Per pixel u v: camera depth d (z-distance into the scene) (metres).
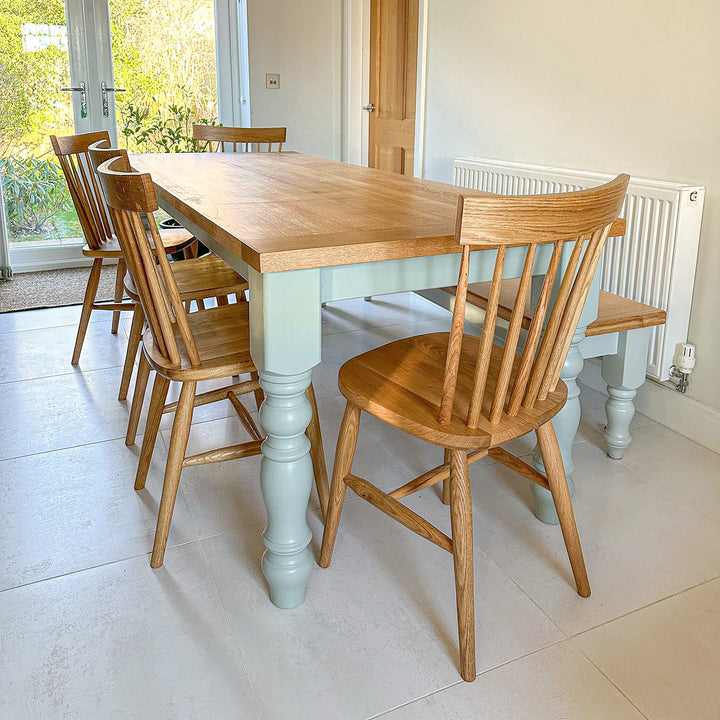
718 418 2.19
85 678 1.34
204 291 2.15
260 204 1.72
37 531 1.79
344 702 1.29
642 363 2.04
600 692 1.32
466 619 1.33
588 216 1.20
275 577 1.50
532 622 1.50
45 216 4.34
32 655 1.40
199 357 1.60
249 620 1.50
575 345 1.68
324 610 1.53
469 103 3.21
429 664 1.39
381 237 1.35
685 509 1.90
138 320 2.39
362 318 3.43
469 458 1.61
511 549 1.74
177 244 2.75
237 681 1.34
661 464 2.14
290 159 2.86
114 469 2.09
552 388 1.44
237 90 4.64
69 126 4.30
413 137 4.15
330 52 4.50
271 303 1.29
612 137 2.45
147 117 4.50
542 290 1.26
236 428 2.35
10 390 2.61
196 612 1.52
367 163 4.71
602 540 1.77
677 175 2.22
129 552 1.72
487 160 3.02
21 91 4.12
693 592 1.59
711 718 1.26
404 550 1.74
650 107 2.28
